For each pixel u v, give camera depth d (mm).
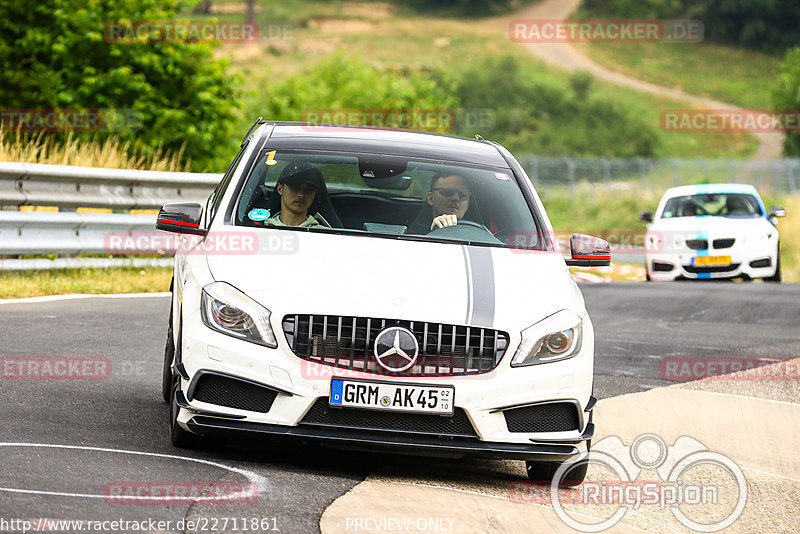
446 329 12922
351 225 15398
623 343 27156
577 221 101375
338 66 123875
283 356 12766
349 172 16219
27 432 13586
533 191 16953
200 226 15859
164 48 55938
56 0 55656
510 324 13141
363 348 12805
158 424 14922
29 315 23750
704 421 18438
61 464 12180
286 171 15797
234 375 12789
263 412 12812
